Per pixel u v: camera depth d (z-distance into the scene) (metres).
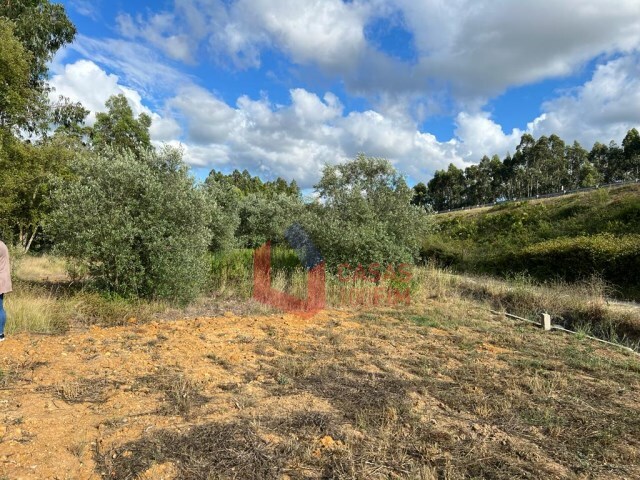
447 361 5.08
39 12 17.27
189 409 3.39
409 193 12.81
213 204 9.25
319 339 5.92
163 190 7.93
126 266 7.38
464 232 27.66
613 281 13.00
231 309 8.12
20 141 13.46
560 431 3.29
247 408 3.50
